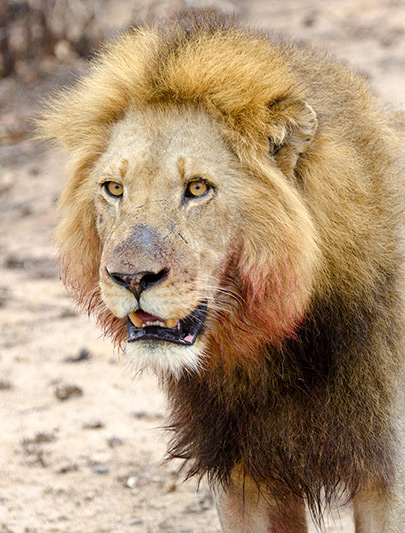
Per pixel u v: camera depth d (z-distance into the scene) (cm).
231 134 695
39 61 3092
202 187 688
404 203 780
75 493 1149
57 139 802
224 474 773
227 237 691
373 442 734
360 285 718
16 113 2850
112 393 1441
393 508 742
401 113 957
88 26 3180
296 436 745
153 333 681
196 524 1074
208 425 780
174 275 662
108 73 746
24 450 1252
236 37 730
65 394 1423
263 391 738
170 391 816
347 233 709
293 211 687
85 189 744
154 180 688
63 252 766
